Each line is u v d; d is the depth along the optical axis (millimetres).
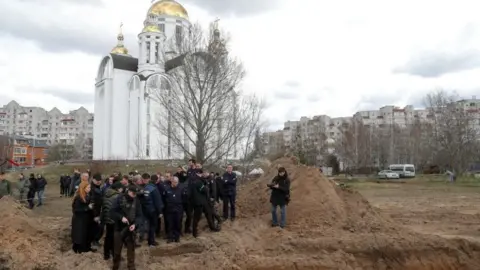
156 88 45844
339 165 74438
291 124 127125
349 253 11883
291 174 16000
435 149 66000
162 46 55031
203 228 13945
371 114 125312
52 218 17312
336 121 120375
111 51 67188
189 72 28094
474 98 116625
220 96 28500
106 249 10461
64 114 139375
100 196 11000
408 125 95125
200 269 10703
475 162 65812
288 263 11203
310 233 12930
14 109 136500
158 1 65188
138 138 51594
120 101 59250
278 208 14633
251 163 31266
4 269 9398
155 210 11727
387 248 12055
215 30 29562
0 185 19188
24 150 94000
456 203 27219
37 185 23109
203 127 27625
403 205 26062
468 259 12336
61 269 9789
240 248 12000
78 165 53094
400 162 77938
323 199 14320
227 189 14602
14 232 11117
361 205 15047
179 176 13828
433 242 12516
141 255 10977
